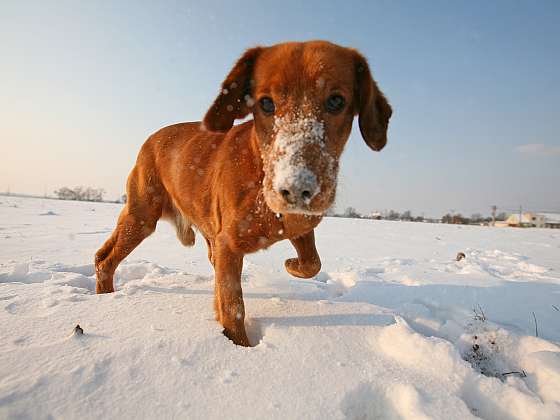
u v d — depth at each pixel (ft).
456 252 4.07
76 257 2.85
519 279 2.25
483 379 0.93
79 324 1.12
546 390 0.95
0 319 1.16
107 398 0.77
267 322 1.22
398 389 0.88
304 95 1.03
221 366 0.92
